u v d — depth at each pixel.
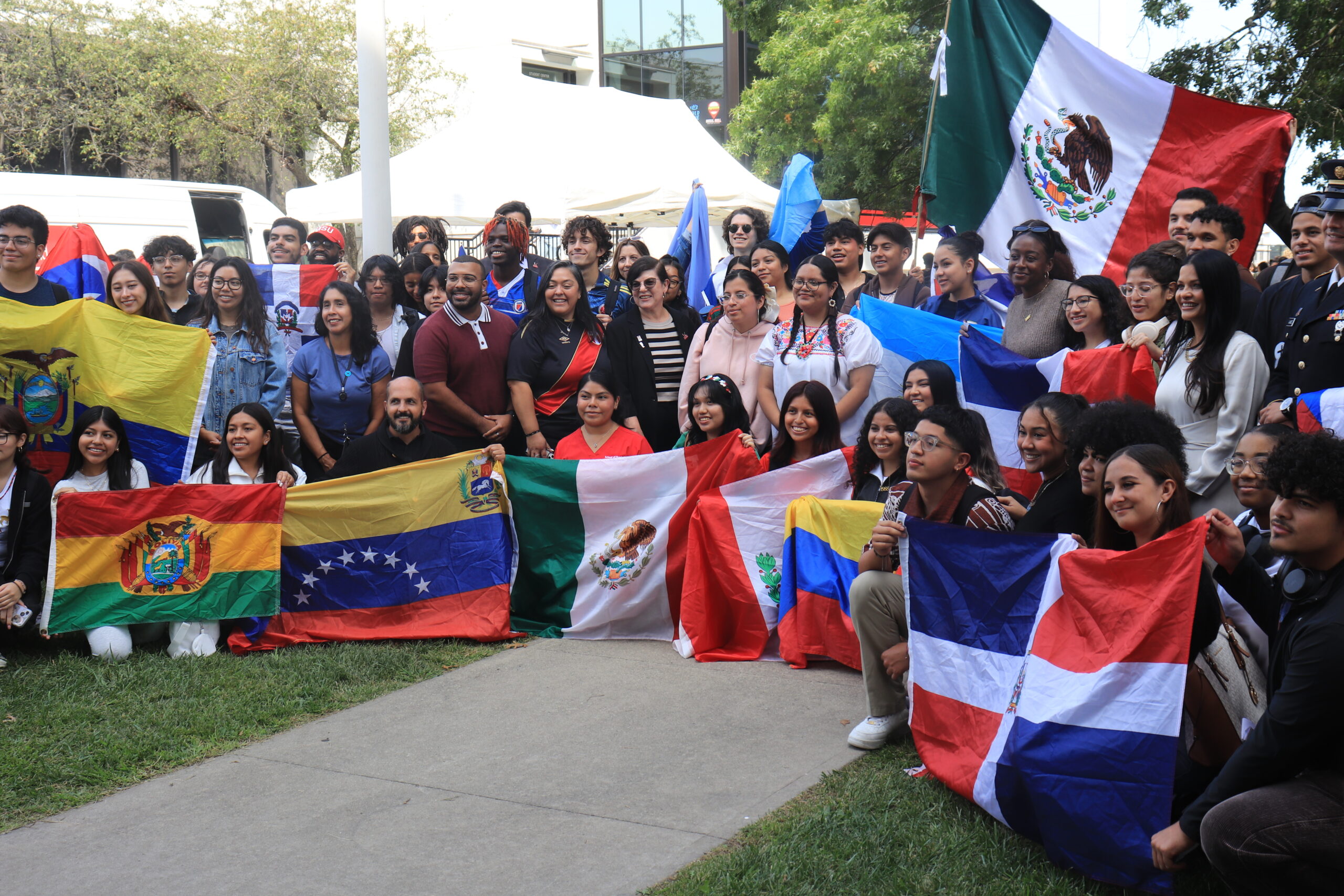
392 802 4.16
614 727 4.83
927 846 3.70
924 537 4.29
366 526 6.23
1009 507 4.54
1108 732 3.48
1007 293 7.33
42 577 5.90
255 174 25.83
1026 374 6.03
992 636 4.09
